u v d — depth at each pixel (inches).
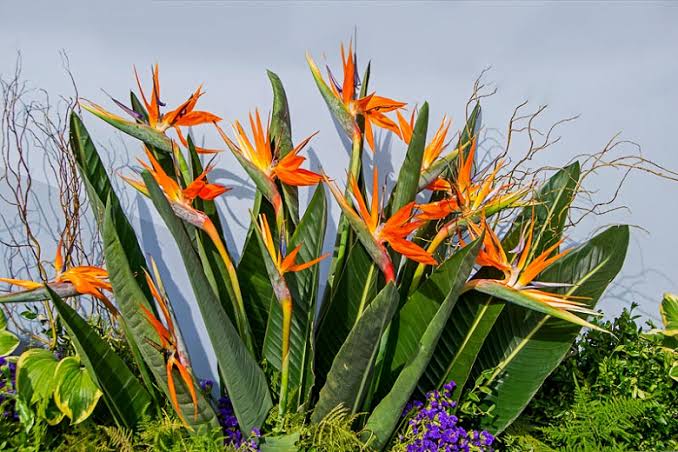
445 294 66.7
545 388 80.3
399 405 63.5
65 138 83.7
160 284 60.7
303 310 70.4
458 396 71.2
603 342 80.5
